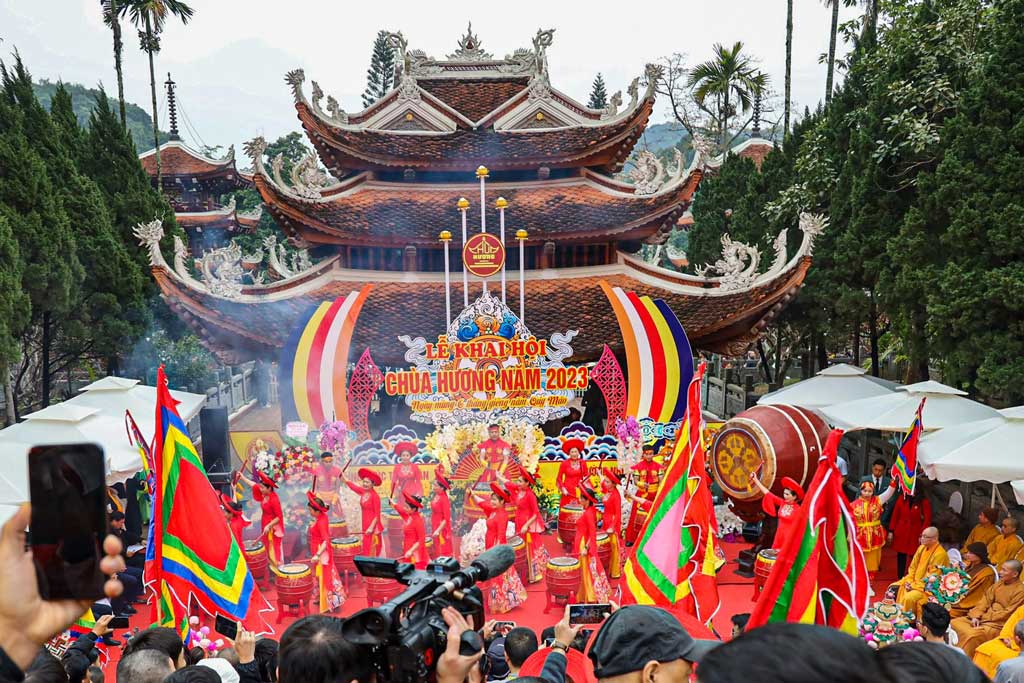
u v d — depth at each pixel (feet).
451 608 9.80
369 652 9.79
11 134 80.79
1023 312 57.77
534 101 83.51
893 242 68.28
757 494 54.19
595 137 81.82
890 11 78.02
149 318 96.99
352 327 69.26
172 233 105.40
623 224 79.15
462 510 60.90
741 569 57.52
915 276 66.80
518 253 82.94
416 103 83.20
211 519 31.89
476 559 11.17
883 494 53.72
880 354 109.19
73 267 84.79
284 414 69.82
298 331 68.85
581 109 87.76
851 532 23.07
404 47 85.20
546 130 82.17
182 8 147.43
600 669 10.99
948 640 37.35
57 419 50.65
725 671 5.94
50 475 6.64
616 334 75.10
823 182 88.22
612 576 54.85
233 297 74.33
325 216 78.38
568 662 17.28
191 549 31.53
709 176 127.44
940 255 66.08
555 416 63.87
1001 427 48.14
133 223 100.83
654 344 69.56
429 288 80.43
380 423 86.38
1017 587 41.11
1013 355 57.77
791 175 102.73
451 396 63.52
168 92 165.17
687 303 77.61
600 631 11.43
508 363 63.52
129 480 59.36
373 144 80.48
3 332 71.20
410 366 76.18
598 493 61.26
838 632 6.21
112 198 100.89
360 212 80.12
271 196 75.66
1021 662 23.44
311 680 10.19
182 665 23.02
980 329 59.82
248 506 62.49
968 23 69.62
